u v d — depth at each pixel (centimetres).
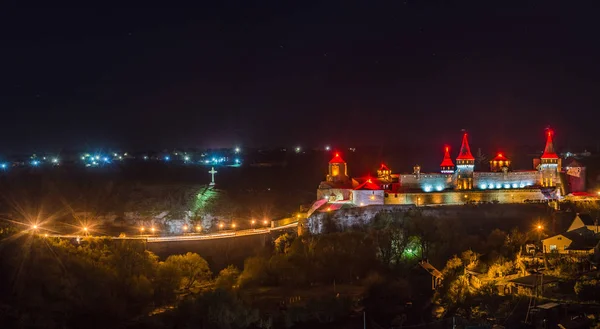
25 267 13150
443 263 14188
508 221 15850
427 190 18012
